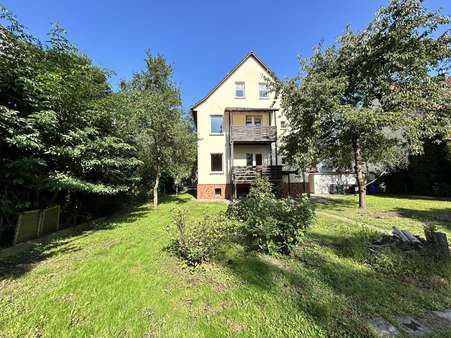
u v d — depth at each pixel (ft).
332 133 39.55
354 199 53.52
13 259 17.83
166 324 9.68
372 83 35.96
